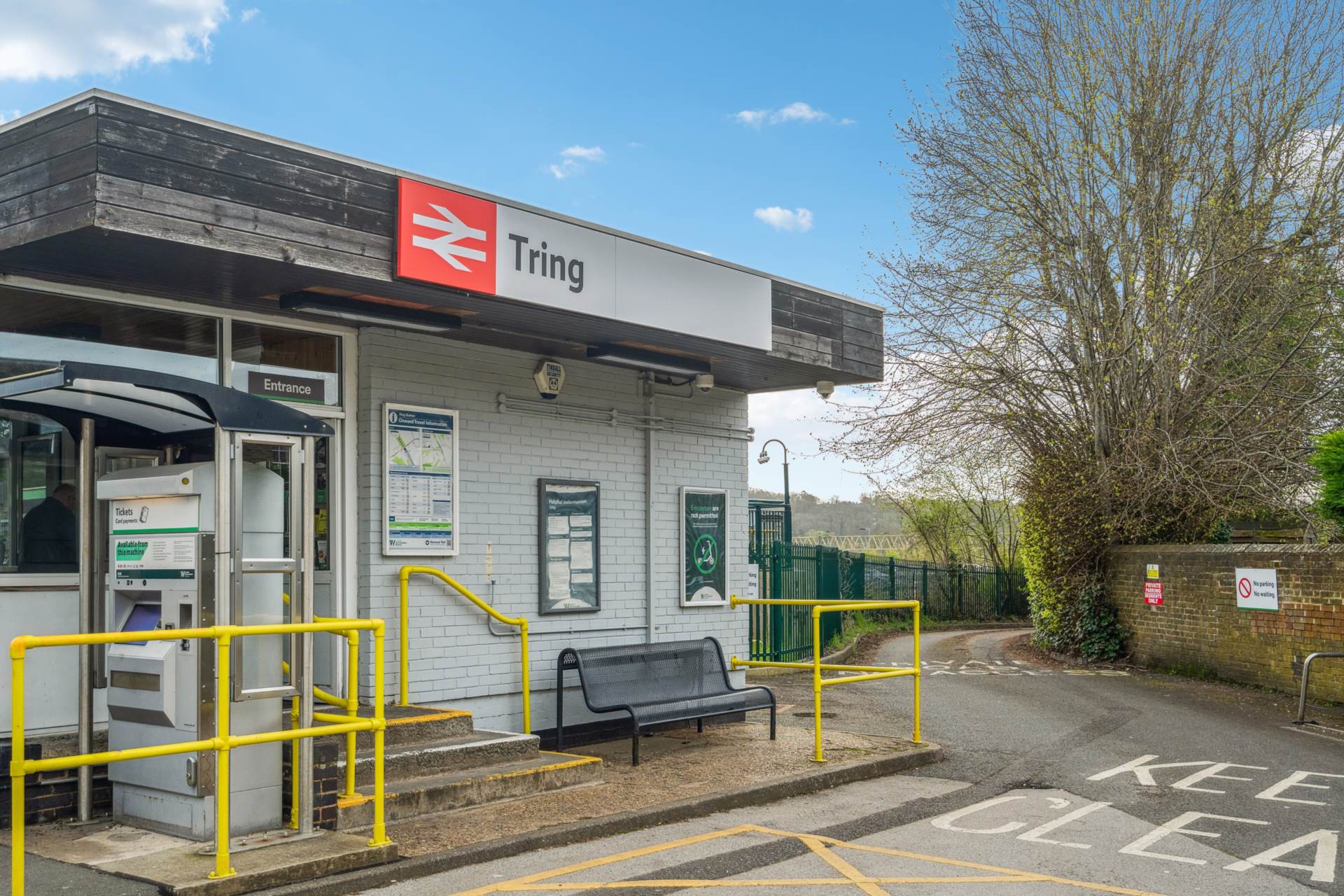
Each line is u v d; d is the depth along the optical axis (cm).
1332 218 1794
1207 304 1806
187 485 621
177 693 618
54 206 624
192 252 658
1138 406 1872
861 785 886
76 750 664
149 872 553
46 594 690
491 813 732
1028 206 1923
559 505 1025
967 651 2145
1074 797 837
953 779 910
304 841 618
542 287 831
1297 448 1797
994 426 1973
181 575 624
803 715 1235
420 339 920
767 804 812
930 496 3256
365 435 881
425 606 909
